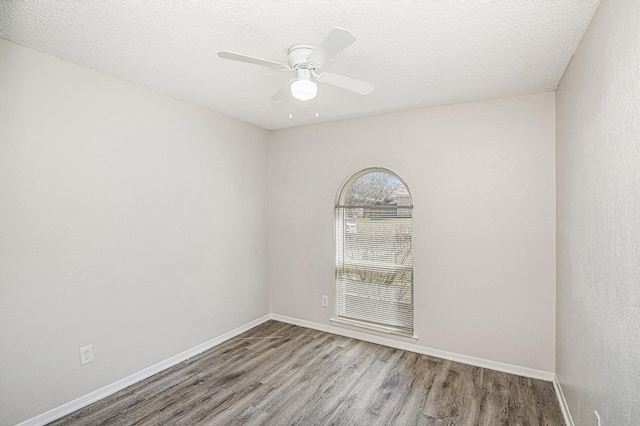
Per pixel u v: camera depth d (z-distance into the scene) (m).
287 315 4.00
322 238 3.73
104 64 2.22
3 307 1.91
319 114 3.36
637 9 1.09
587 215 1.69
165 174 2.83
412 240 3.22
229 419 2.17
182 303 2.98
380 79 2.43
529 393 2.47
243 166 3.67
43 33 1.81
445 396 2.44
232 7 1.55
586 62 1.72
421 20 1.65
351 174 3.55
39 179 2.05
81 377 2.27
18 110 1.95
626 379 1.20
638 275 1.10
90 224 2.31
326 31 1.76
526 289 2.73
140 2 1.52
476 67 2.21
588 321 1.67
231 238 3.52
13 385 1.95
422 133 3.14
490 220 2.86
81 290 2.27
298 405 2.33
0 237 1.89
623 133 1.22
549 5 1.52
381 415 2.22
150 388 2.53
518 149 2.76
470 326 2.95
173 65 2.23
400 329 3.33
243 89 2.69
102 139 2.38
